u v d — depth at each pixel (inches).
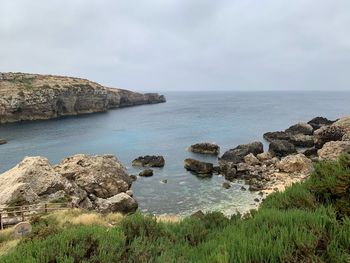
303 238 215.9
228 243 225.3
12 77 6112.2
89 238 259.9
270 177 1947.6
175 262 225.5
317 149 2506.2
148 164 2373.3
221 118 5438.0
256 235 230.5
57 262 220.1
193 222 373.4
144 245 260.2
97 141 3410.4
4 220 948.0
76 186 1510.8
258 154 2508.6
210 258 207.3
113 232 277.7
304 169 2003.0
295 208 306.5
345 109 7101.4
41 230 515.8
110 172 1739.7
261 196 1636.3
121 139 3531.0
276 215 271.9
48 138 3531.0
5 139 3412.9
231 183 1909.4
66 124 4702.3
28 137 3565.5
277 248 205.5
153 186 1871.3
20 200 1146.0
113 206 1412.4
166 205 1547.7
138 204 1566.2
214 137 3590.1
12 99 4881.9
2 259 233.8
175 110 7150.6
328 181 336.2
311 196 334.3
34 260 217.3
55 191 1350.9
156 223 335.9
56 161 2532.0
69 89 5974.4
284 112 6432.1
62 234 265.0
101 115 6053.2
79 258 232.1
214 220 394.9
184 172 2186.3
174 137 3627.0
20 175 1322.6
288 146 2605.8
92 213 1027.9
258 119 5241.1
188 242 297.1
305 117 5497.1
